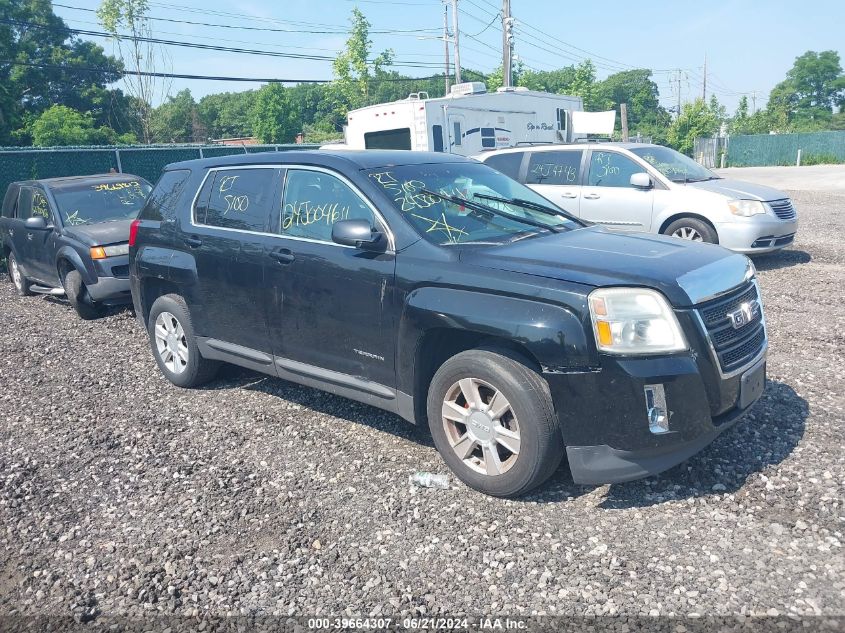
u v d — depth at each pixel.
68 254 8.98
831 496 3.79
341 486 4.30
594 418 3.67
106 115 52.09
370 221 4.56
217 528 3.92
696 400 3.68
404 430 5.07
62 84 49.91
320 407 5.58
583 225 5.09
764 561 3.31
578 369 3.65
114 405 5.90
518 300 3.83
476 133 16.88
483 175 5.39
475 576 3.36
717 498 3.87
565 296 3.70
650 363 3.61
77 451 5.03
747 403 4.02
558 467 4.37
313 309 4.77
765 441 4.47
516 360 3.86
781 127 79.88
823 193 21.66
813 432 4.56
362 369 4.60
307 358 4.93
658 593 3.14
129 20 36.91
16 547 3.87
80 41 51.12
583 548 3.52
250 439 5.05
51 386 6.50
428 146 15.63
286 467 4.60
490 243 4.39
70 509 4.23
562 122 20.75
